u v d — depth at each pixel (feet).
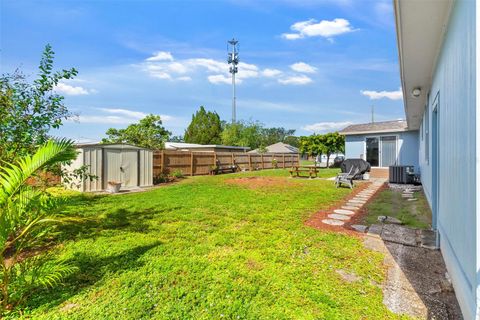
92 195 28.14
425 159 25.90
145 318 7.56
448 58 9.82
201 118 133.49
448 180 9.81
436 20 10.11
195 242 13.53
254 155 70.79
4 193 7.27
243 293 8.80
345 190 31.42
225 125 135.74
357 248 12.62
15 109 12.91
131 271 10.36
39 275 8.28
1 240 7.33
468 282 6.81
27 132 12.91
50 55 13.83
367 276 9.95
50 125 13.82
